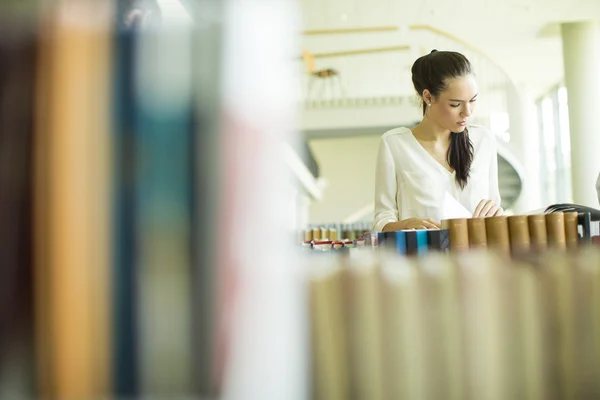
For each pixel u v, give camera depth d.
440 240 0.66
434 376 0.32
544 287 0.33
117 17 0.28
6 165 0.27
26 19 0.28
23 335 0.27
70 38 0.28
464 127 1.29
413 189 1.32
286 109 0.29
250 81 0.28
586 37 6.52
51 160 0.27
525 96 9.28
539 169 9.90
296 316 0.29
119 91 0.28
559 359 0.32
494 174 1.40
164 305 0.27
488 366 0.32
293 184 0.30
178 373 0.27
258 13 0.29
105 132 0.28
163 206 0.27
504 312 0.32
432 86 1.27
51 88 0.28
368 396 0.31
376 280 0.32
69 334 0.27
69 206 0.27
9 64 0.28
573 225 0.68
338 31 6.80
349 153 11.79
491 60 7.45
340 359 0.31
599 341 0.32
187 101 0.28
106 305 0.27
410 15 6.34
